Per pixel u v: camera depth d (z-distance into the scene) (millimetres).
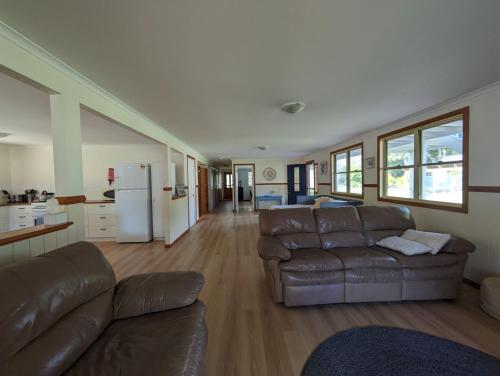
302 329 1960
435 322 2020
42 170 5273
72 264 1317
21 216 4891
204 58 1804
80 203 2029
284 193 9594
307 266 2248
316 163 7820
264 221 2914
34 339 990
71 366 1045
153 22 1389
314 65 1946
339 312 2207
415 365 1555
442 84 2346
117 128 3756
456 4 1281
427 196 3387
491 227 2465
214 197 11023
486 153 2496
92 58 1764
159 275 1630
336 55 1800
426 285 2309
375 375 1483
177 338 1184
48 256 1280
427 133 3381
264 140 5422
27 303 999
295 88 2396
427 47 1704
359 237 2801
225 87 2342
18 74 1524
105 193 5352
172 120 3537
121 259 3805
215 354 1694
